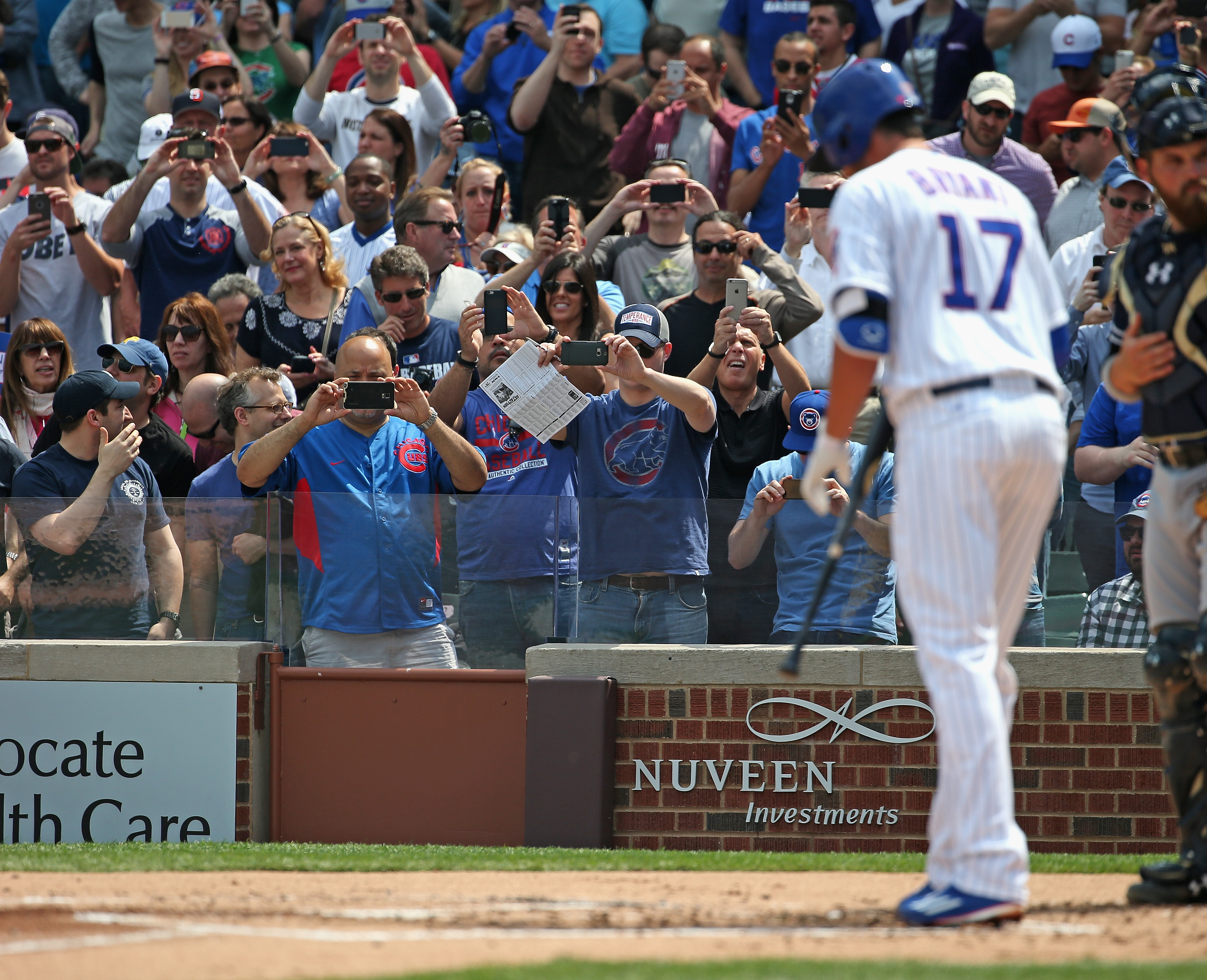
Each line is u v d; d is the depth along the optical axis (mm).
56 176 34250
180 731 23156
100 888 15094
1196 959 10852
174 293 33438
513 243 32875
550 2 43781
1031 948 11289
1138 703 21922
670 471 24062
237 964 10656
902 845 22078
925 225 12445
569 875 16703
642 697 22641
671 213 30953
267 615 23641
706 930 12188
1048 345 12719
